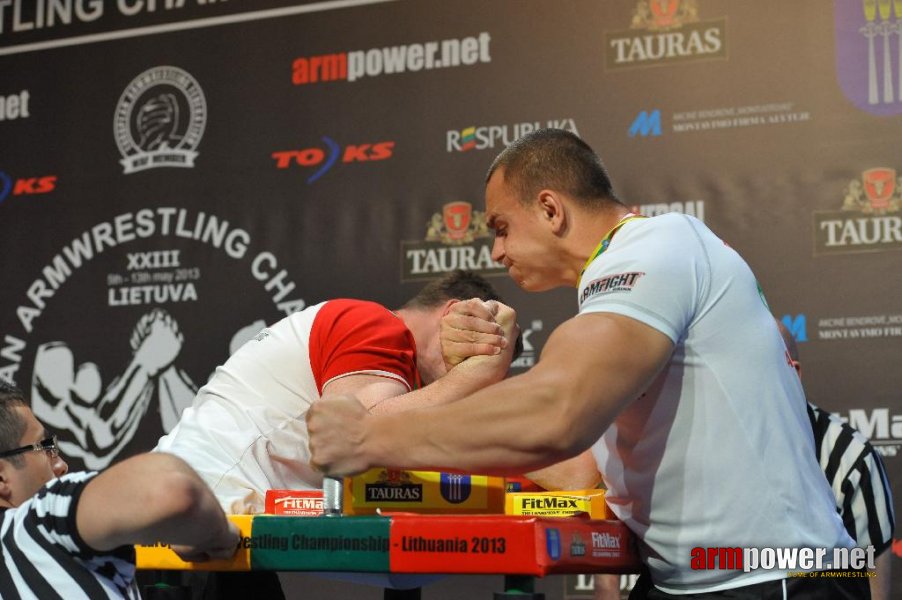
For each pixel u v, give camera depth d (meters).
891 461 3.08
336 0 3.79
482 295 2.25
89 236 3.93
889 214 3.17
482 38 3.62
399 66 3.70
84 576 1.35
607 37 3.50
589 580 3.27
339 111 3.74
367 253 3.64
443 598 3.38
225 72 3.88
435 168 3.62
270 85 3.82
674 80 3.41
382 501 1.48
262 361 2.07
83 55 4.05
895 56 3.23
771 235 3.26
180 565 1.44
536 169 1.65
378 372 1.91
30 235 3.98
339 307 2.04
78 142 4.00
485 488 1.48
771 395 1.48
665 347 1.38
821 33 3.30
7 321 3.95
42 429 1.73
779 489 1.45
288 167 3.76
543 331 3.42
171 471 1.30
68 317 3.90
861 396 3.12
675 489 1.47
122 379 3.81
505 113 3.57
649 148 3.40
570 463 2.16
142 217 3.88
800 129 3.28
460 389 1.78
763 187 3.29
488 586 3.35
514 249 1.68
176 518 1.29
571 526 1.37
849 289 3.17
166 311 3.81
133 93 3.96
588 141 3.46
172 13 3.97
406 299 3.59
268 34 3.85
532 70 3.56
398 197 3.64
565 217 1.63
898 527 3.06
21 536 1.36
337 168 3.71
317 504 1.58
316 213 3.71
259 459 2.01
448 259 3.56
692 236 1.52
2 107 4.09
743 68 3.35
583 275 1.52
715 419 1.45
